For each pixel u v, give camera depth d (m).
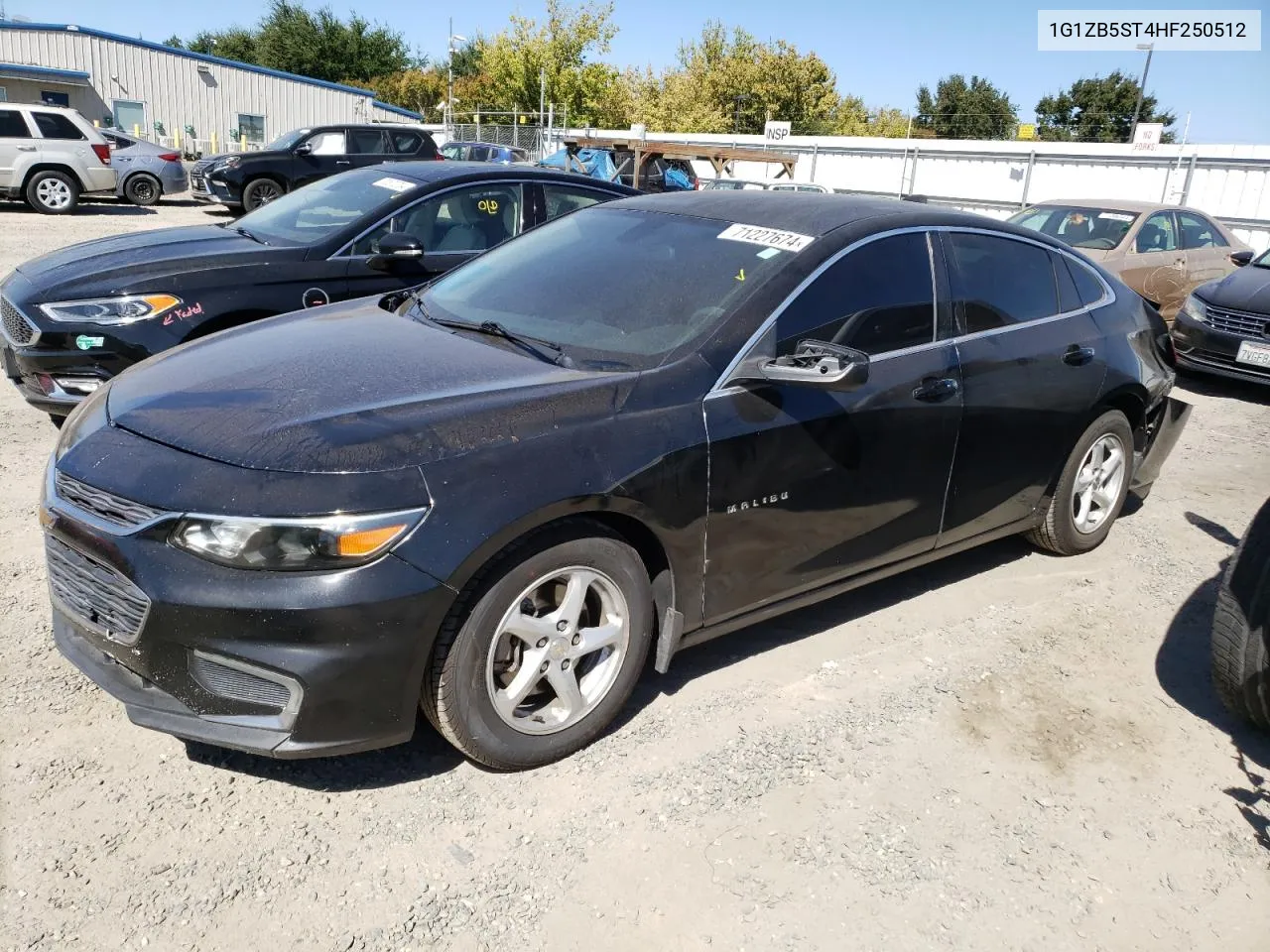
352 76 58.59
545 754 2.90
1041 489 4.28
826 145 25.48
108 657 2.73
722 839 2.69
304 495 2.42
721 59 52.53
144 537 2.47
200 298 5.16
